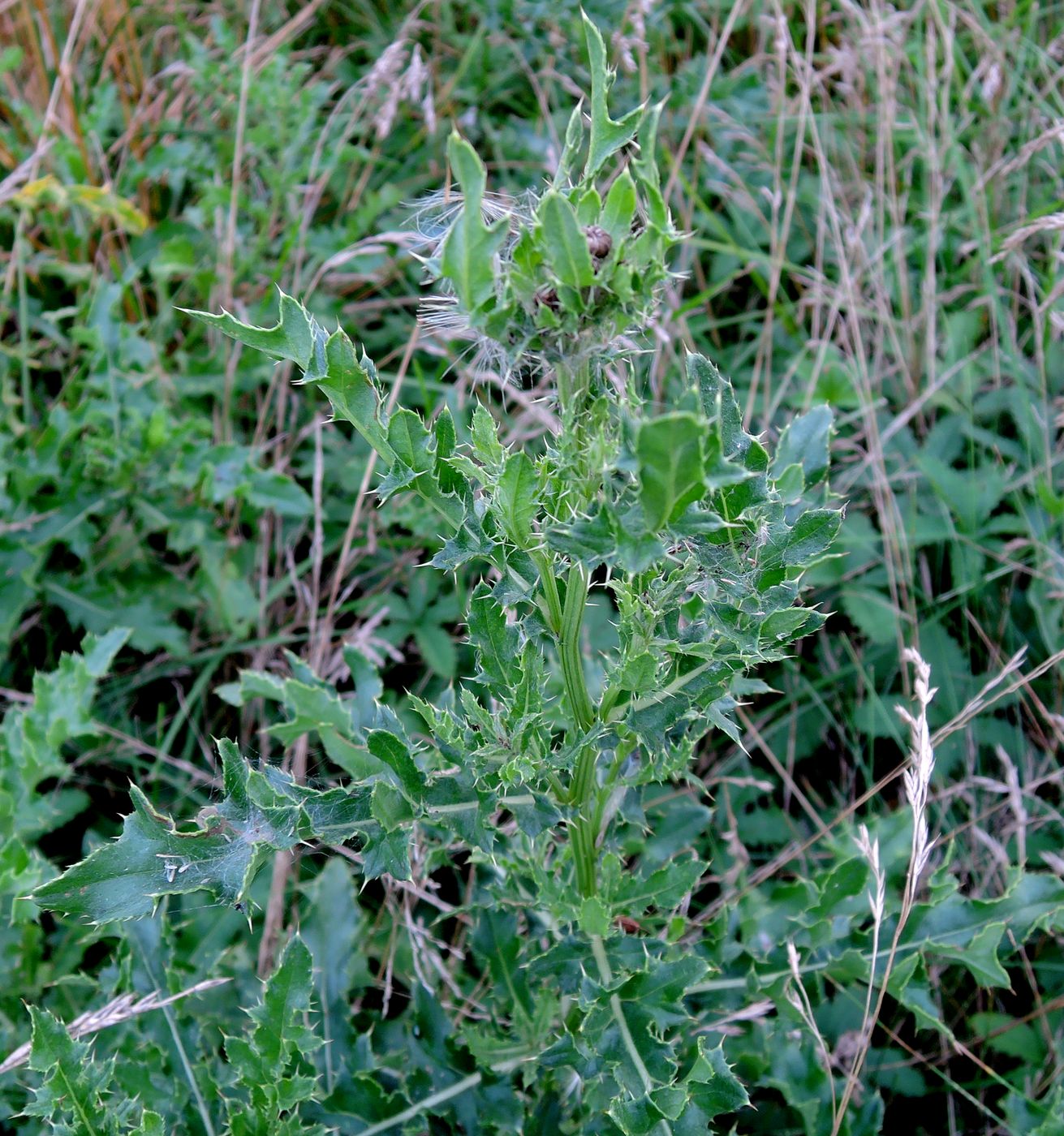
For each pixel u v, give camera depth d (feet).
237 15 14.87
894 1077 9.14
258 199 13.70
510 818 10.23
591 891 7.00
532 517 5.34
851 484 11.81
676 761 6.68
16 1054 6.89
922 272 13.48
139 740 10.77
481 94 13.89
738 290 13.64
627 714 5.92
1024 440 11.86
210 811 5.30
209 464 10.94
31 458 11.05
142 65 14.48
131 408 11.04
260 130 12.75
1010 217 13.71
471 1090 7.47
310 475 12.23
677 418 4.11
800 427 7.38
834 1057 8.89
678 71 14.05
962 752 10.71
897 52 13.43
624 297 4.43
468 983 9.39
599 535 4.76
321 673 11.01
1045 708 10.95
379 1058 8.19
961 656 10.99
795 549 5.55
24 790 9.12
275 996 6.72
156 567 11.50
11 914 8.80
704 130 13.70
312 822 5.44
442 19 14.03
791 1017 7.78
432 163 13.64
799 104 14.02
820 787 11.03
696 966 6.27
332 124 13.74
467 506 5.67
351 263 12.49
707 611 5.56
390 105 11.90
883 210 13.37
